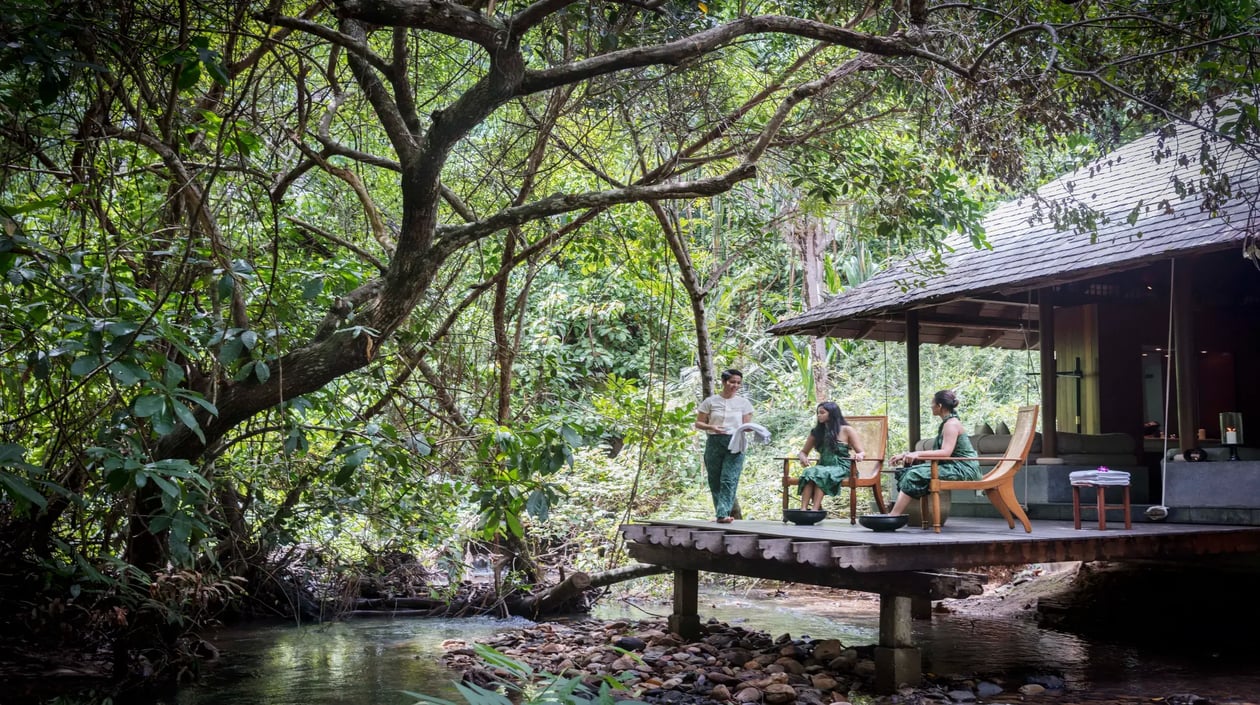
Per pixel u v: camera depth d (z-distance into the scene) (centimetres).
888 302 1249
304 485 932
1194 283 1410
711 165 1108
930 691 689
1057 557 768
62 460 707
